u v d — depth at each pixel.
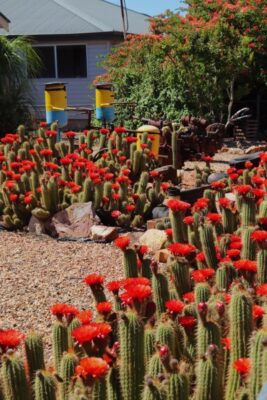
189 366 2.61
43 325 4.44
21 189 7.21
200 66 14.98
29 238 6.80
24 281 5.34
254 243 3.83
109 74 17.16
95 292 3.07
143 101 15.65
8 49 15.12
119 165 8.30
